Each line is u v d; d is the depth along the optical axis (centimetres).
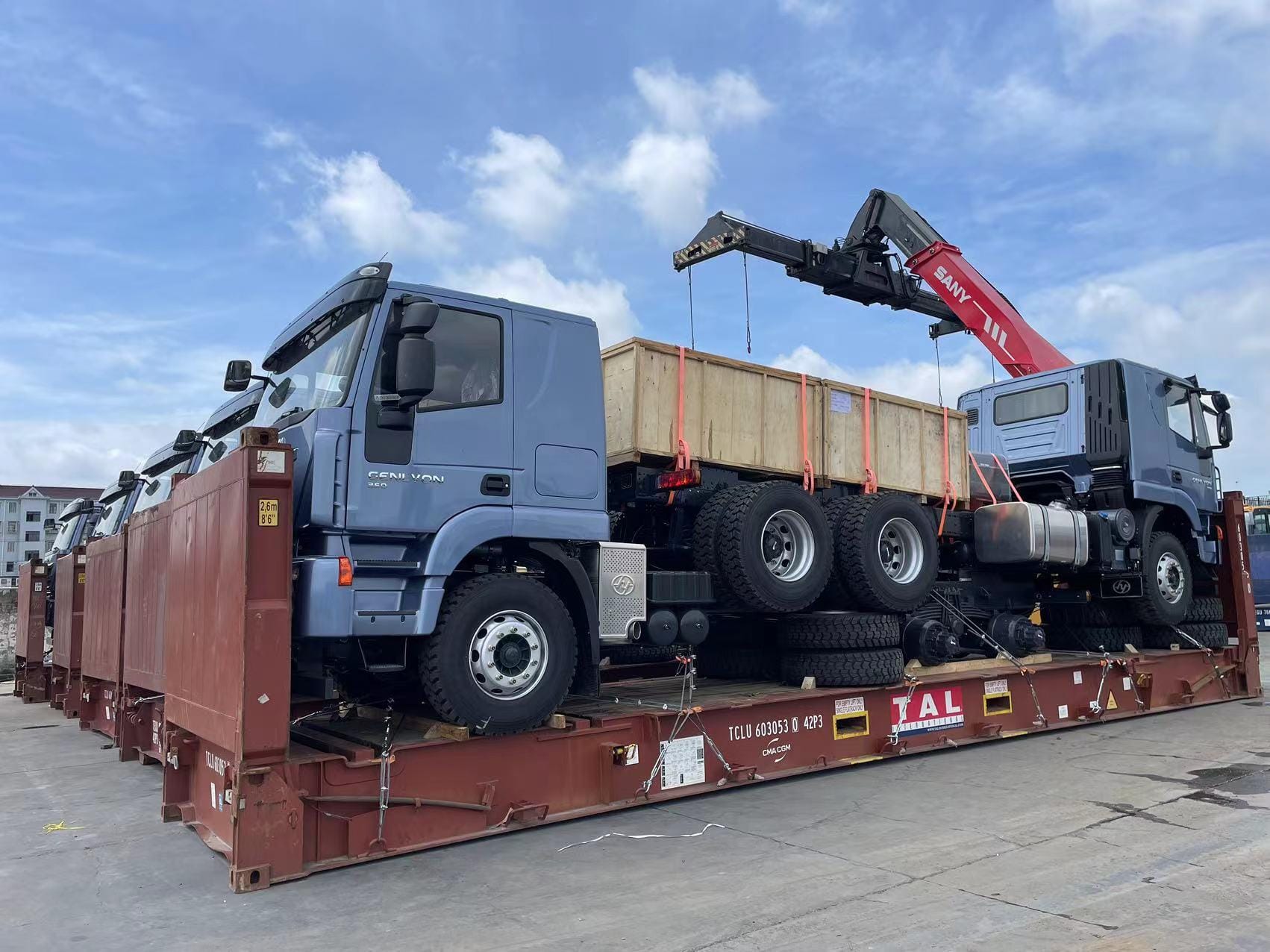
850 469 823
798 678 774
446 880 483
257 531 471
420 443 542
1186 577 1098
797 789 692
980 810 629
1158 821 597
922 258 1220
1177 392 1127
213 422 761
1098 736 929
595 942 400
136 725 834
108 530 1110
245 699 464
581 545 624
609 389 707
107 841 587
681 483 696
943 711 841
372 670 525
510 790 566
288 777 481
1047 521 930
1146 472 1038
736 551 689
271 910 442
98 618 962
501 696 553
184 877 501
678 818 608
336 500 507
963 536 957
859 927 413
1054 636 1125
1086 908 436
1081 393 1062
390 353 539
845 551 777
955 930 409
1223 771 754
